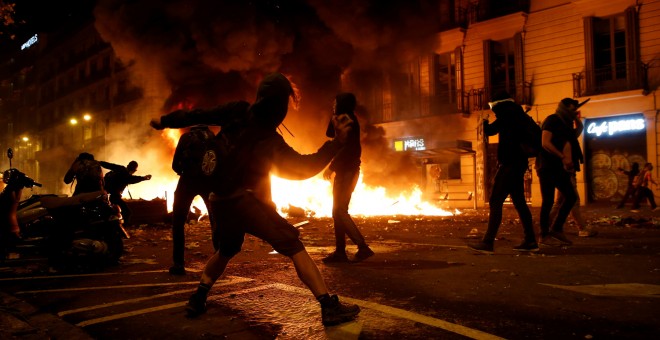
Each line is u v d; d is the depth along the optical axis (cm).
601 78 1956
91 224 607
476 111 2220
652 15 1838
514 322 328
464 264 545
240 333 323
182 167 514
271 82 338
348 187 573
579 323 322
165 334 327
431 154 2206
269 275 518
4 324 360
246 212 334
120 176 938
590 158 2000
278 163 324
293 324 338
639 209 1605
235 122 346
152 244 858
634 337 293
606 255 580
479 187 2091
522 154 602
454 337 302
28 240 716
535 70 2100
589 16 1959
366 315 353
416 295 408
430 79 2386
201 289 365
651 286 415
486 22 2211
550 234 693
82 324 359
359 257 568
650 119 1838
